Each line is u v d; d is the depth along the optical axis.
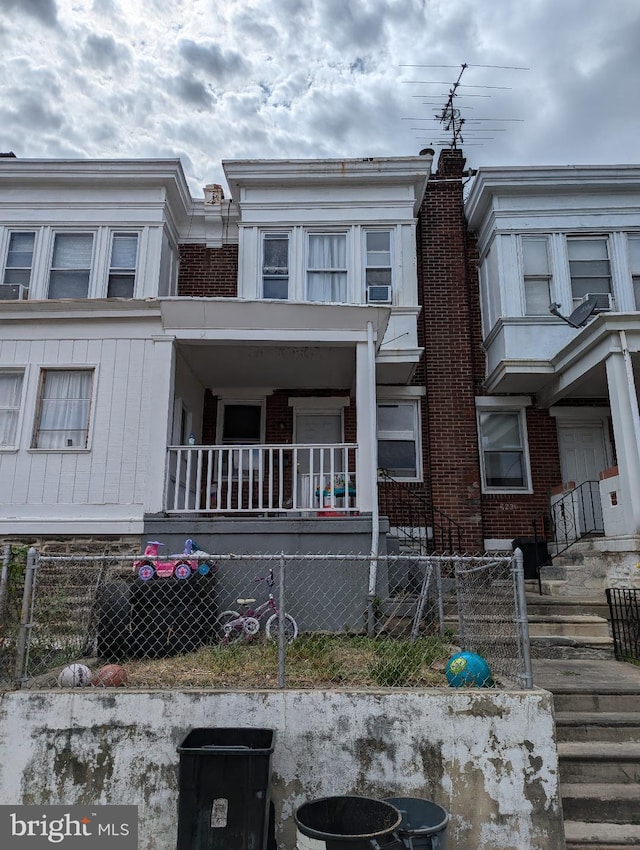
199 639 6.41
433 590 8.02
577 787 4.75
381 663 5.36
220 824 3.56
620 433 9.09
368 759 4.25
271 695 4.35
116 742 4.27
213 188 13.07
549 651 7.40
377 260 11.74
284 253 11.89
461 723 4.30
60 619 6.25
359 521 8.01
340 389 12.05
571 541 10.56
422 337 12.30
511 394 12.26
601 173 11.83
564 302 11.53
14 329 8.89
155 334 8.86
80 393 8.81
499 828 4.14
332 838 3.29
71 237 11.70
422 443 12.02
